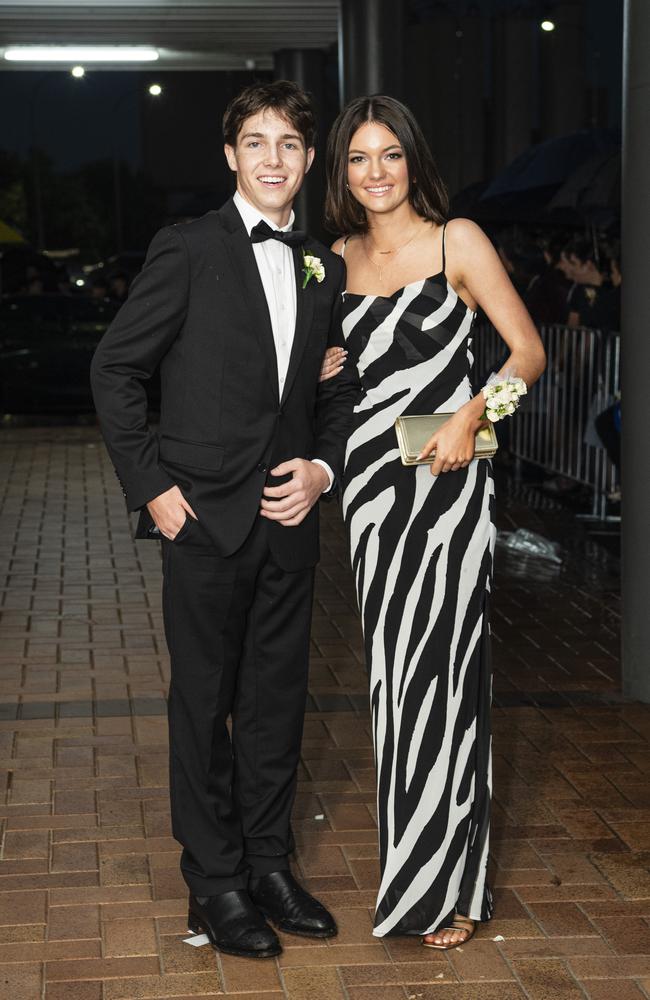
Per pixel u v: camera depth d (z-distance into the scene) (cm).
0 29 1464
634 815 408
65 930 334
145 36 1541
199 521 306
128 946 326
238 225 306
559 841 389
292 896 335
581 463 912
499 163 3272
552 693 530
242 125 303
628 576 515
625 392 498
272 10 1362
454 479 318
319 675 551
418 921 325
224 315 303
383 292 318
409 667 321
